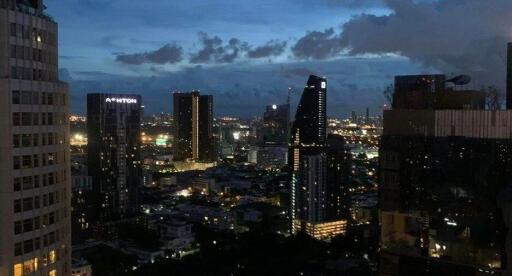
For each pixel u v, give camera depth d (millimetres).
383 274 63594
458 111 60625
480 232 57250
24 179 95750
